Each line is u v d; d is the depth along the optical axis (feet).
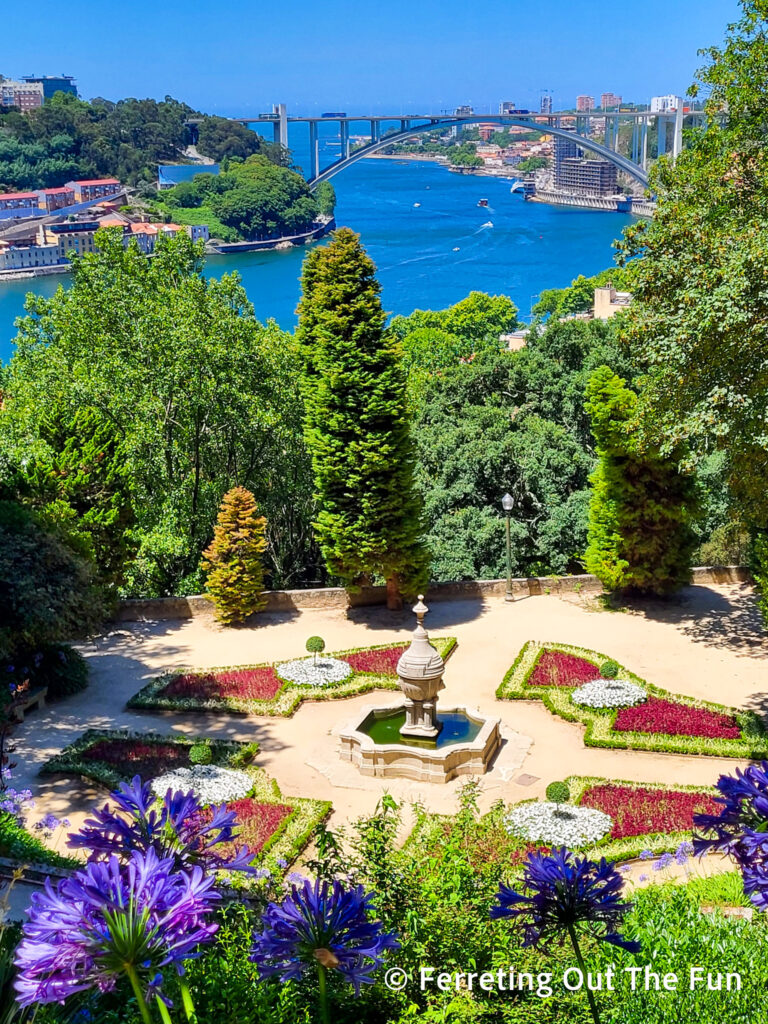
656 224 96.94
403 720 88.74
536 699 94.12
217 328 137.39
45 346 150.10
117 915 18.97
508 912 25.08
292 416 143.13
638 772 80.69
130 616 118.32
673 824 71.15
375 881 38.63
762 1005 32.68
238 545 114.32
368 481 112.06
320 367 113.09
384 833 43.34
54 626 88.74
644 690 93.40
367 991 32.71
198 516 140.77
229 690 96.27
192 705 92.84
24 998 18.76
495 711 92.63
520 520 138.00
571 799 75.46
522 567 134.72
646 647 105.29
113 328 143.95
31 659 93.76
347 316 110.63
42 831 67.87
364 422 112.27
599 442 112.98
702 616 113.50
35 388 139.13
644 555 115.44
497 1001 33.30
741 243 83.82
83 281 144.56
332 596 121.60
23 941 19.06
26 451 119.65
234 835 24.81
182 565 137.08
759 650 103.65
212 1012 29.96
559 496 138.41
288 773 81.76
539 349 176.24
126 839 23.06
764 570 96.58
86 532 105.91
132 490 131.44
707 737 84.84
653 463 110.32
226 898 44.27
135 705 93.25
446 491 138.51
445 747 80.64
